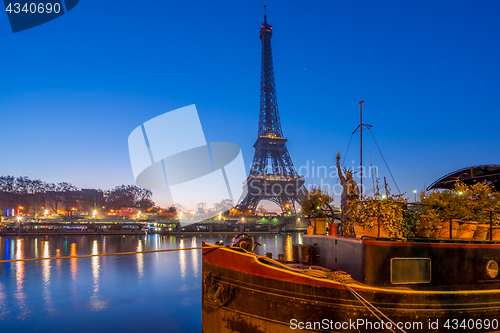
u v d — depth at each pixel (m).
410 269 6.19
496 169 12.10
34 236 111.62
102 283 33.81
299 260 8.85
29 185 178.12
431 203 7.02
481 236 7.53
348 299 5.86
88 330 20.28
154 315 23.05
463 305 6.08
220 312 7.11
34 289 31.23
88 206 183.12
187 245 77.69
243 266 6.77
